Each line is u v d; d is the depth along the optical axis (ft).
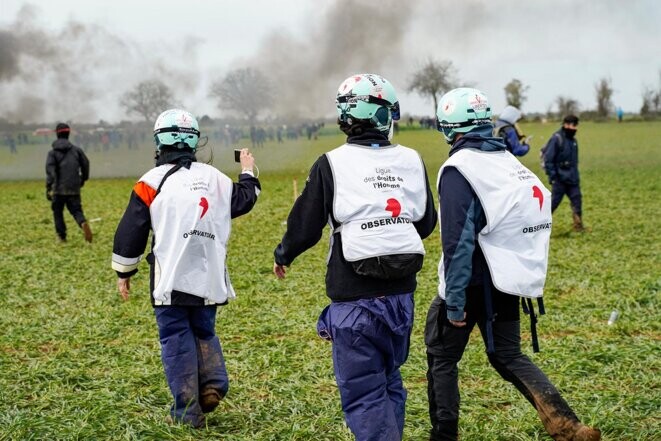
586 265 35.27
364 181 13.14
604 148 131.03
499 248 13.94
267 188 83.25
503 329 14.38
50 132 171.83
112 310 28.86
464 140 14.35
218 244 16.71
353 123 13.60
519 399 17.99
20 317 28.19
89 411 17.76
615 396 17.90
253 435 16.40
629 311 25.98
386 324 13.03
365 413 13.03
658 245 40.42
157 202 16.29
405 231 13.16
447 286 13.66
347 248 12.93
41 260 40.68
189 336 16.81
